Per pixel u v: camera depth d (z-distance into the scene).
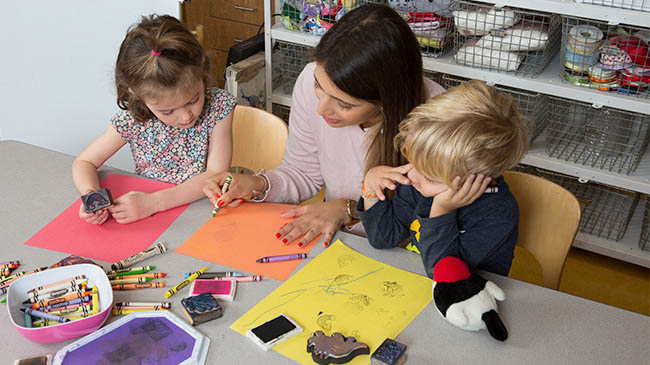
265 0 2.25
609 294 2.04
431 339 0.91
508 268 1.11
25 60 1.95
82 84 1.96
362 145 1.36
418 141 0.96
